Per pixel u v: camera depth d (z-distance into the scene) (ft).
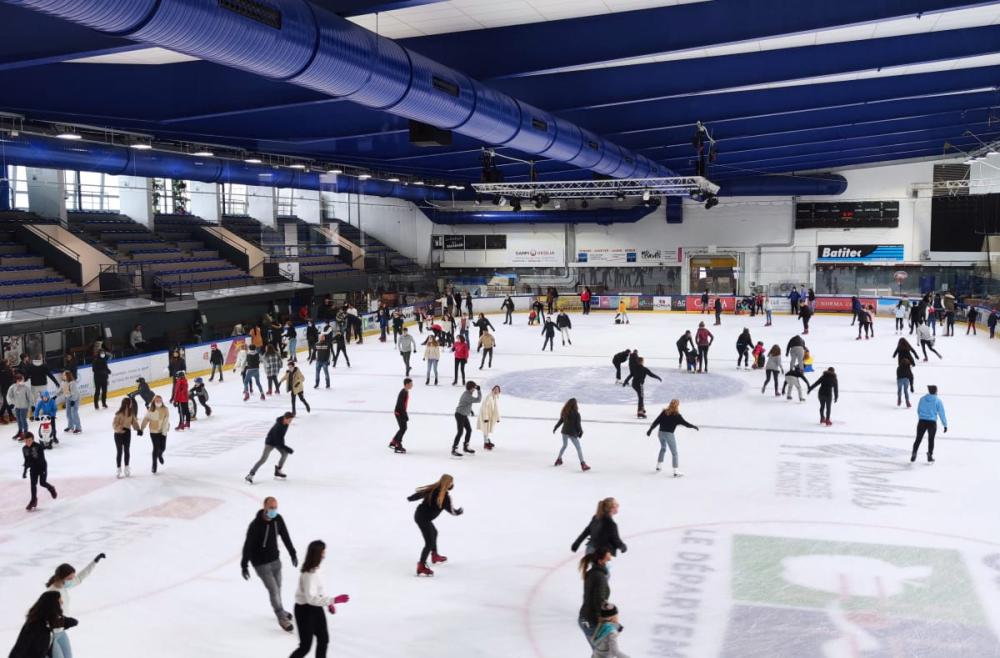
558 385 79.15
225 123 75.77
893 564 33.65
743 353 87.30
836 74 62.64
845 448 53.52
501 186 103.35
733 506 41.63
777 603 30.04
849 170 156.15
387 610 29.71
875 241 155.63
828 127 97.66
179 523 40.11
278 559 28.43
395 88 43.47
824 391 60.39
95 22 27.04
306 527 39.19
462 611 29.63
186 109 57.67
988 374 82.43
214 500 43.80
